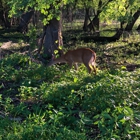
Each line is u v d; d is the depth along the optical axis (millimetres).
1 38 21844
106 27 28906
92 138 5879
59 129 5809
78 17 35250
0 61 12148
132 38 21250
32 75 10078
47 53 14391
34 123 6180
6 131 6000
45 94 7730
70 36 21422
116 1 11219
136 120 6387
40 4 10664
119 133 5820
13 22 34031
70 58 11820
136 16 22734
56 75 10070
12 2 11164
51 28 13617
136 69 11453
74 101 7344
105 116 6039
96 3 22156
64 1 11195
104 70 11508
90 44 18891
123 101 6902
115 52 16500
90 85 7871
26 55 12492
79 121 6242
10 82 9719
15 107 7121
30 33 14195
